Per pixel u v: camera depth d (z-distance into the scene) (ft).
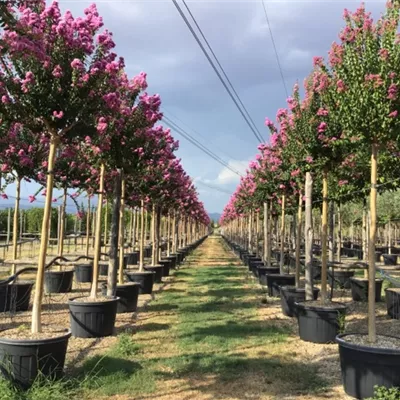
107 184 31.55
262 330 24.71
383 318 28.40
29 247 76.74
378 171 25.52
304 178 30.01
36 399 13.97
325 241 23.84
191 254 94.27
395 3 15.98
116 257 27.27
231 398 15.28
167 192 42.22
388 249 72.08
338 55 16.90
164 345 21.47
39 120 17.24
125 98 24.40
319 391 15.94
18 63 16.03
